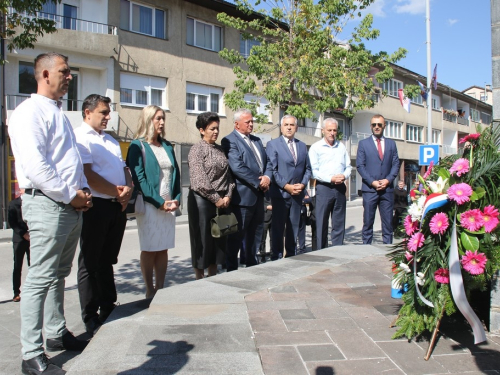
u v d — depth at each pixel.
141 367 2.59
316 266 5.19
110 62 17.97
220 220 4.95
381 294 4.05
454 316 3.46
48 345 3.61
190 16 20.70
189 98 20.86
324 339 3.01
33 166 2.93
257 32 23.05
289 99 14.96
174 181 5.17
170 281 6.93
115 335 3.14
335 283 4.44
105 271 4.26
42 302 3.12
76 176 3.27
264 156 5.92
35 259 3.10
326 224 6.90
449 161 3.46
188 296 3.94
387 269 5.07
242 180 5.53
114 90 18.17
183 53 20.36
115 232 4.24
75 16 17.27
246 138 5.69
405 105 20.12
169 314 3.47
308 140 27.70
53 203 3.08
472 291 3.34
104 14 17.83
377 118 7.01
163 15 19.91
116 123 17.67
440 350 2.87
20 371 3.49
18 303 5.78
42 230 3.07
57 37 16.16
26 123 2.99
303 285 4.36
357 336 3.08
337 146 6.92
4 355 3.85
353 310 3.61
